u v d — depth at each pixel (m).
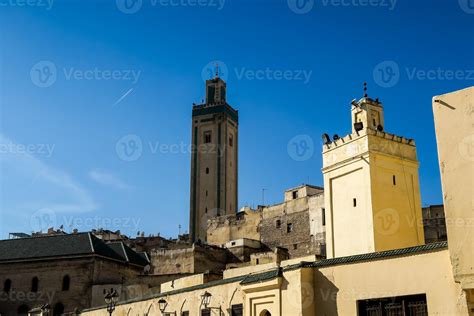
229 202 104.44
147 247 94.94
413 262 19.05
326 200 34.12
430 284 18.39
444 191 17.55
